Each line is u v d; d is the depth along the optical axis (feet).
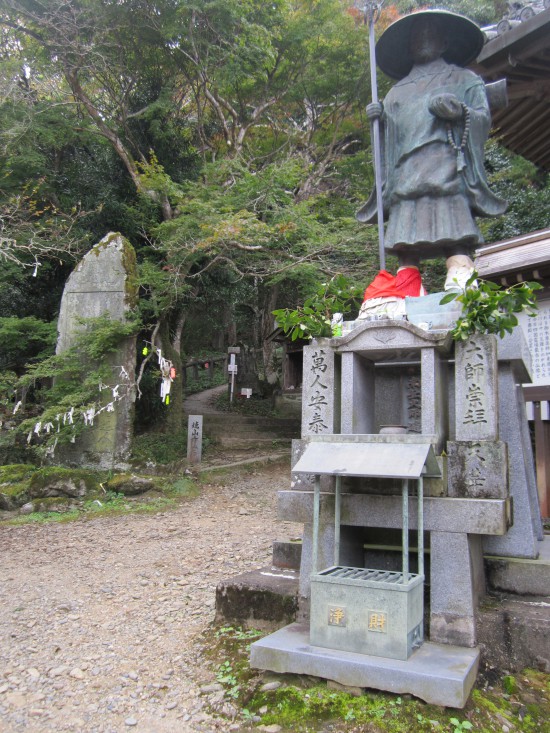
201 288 53.47
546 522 25.63
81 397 36.65
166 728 11.12
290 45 52.03
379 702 10.64
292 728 10.52
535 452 30.04
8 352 45.68
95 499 34.71
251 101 57.26
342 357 14.58
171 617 17.15
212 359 89.76
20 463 39.32
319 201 52.01
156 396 49.01
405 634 11.09
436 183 16.47
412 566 14.24
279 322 15.62
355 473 11.41
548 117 27.43
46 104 46.57
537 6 23.62
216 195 42.68
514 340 14.93
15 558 24.67
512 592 13.57
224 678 12.49
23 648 15.29
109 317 39.50
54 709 12.06
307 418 14.79
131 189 51.83
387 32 17.81
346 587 11.68
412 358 15.26
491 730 10.19
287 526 30.63
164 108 48.73
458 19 17.04
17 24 45.03
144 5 45.09
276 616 14.37
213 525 30.73
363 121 57.52
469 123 16.25
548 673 11.74
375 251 43.62
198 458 44.50
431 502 12.68
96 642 15.53
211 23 45.55
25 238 42.34
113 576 21.95
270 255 44.21
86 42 46.80
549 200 50.08
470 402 13.43
